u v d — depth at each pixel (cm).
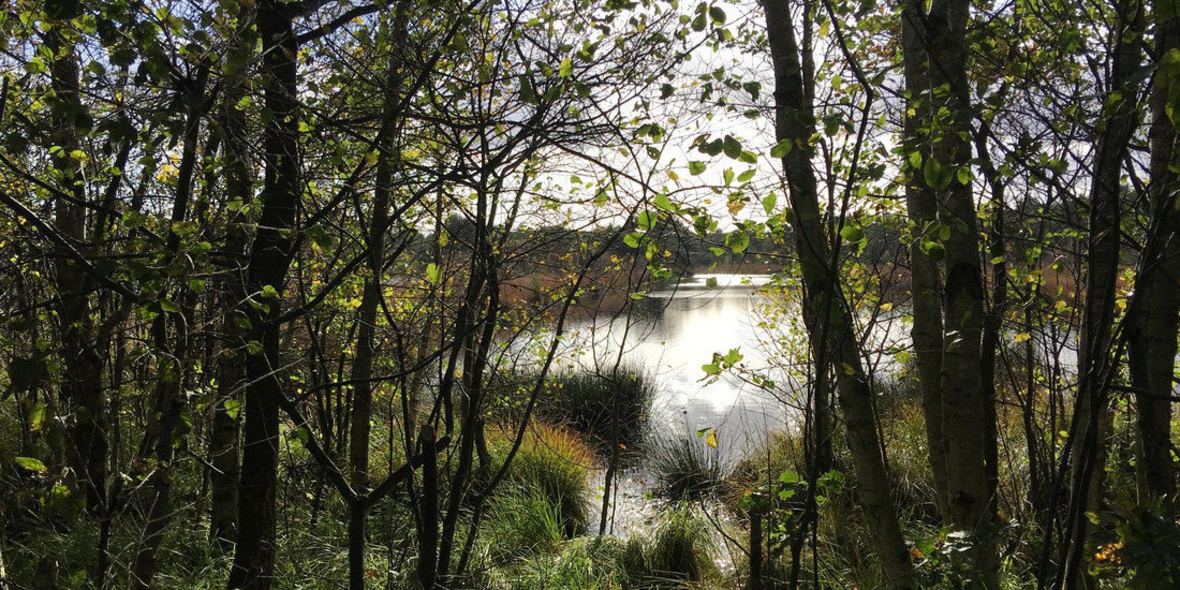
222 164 261
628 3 303
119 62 206
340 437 561
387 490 305
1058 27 310
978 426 294
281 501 487
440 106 294
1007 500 493
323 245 255
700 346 1655
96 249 235
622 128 286
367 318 409
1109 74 285
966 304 290
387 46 293
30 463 180
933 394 341
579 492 752
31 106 265
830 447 416
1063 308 396
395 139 319
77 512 181
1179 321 295
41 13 225
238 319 258
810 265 278
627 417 1026
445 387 315
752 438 966
